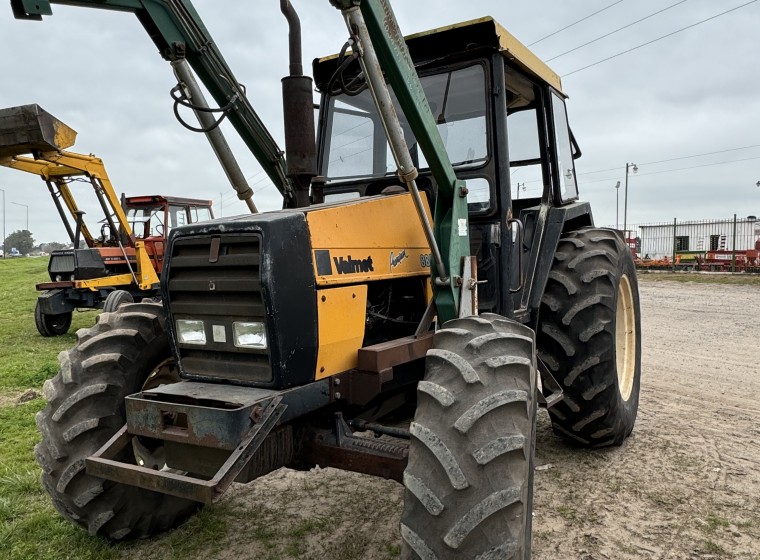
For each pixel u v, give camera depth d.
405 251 2.98
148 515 3.06
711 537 2.97
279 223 2.38
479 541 1.97
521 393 2.20
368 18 2.39
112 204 11.09
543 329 3.84
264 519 3.36
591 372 3.75
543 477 3.73
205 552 3.03
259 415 2.26
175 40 3.03
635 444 4.24
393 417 3.74
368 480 3.86
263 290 2.33
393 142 2.49
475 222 3.44
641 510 3.27
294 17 2.75
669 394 5.49
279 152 3.61
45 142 8.12
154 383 3.15
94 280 10.57
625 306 4.53
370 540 3.09
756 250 20.34
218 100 3.32
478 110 3.42
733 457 3.95
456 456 2.04
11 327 11.90
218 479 2.08
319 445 2.68
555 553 2.88
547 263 3.78
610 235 4.18
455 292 2.85
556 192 4.14
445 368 2.29
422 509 2.05
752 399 5.32
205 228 2.52
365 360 2.59
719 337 8.41
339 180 3.87
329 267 2.53
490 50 3.33
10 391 6.29
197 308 2.56
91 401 2.84
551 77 4.21
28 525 3.26
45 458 2.85
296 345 2.40
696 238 24.19
